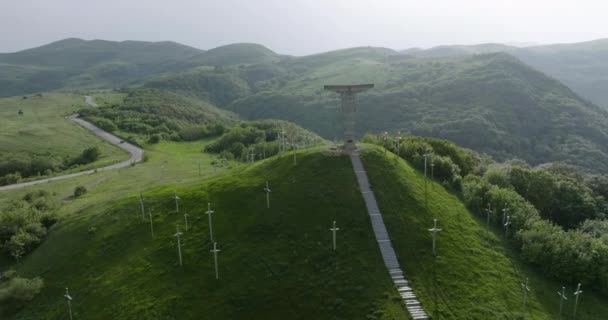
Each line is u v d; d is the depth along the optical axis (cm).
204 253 5756
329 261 5278
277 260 5388
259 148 14088
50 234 7594
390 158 7362
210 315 4800
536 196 8331
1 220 7600
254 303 4862
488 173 8469
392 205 6219
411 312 4544
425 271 5178
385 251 5419
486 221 6725
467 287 5050
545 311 4994
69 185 11562
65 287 6003
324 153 7269
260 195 6662
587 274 5594
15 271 6694
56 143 17450
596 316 5141
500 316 4712
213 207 6738
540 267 5806
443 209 6525
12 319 5688
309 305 4756
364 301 4700
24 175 14388
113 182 11175
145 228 6738
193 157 14925
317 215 6022
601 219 8100
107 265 6169
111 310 5228
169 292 5222
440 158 7919
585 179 10488
